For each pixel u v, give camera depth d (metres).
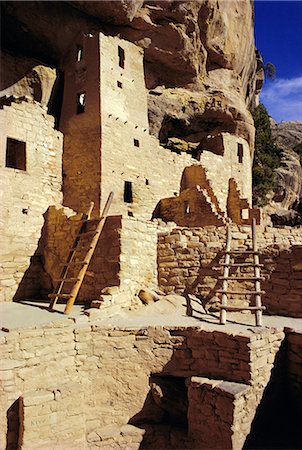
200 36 15.84
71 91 13.11
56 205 10.52
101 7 12.71
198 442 5.62
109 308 6.97
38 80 13.10
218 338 6.05
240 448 5.30
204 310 7.70
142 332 6.37
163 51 15.20
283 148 32.91
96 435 5.73
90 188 11.73
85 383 5.93
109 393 6.10
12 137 10.44
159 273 8.48
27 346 5.41
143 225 8.27
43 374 5.48
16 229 9.83
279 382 6.32
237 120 17.72
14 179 10.15
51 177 11.73
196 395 5.78
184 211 13.01
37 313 7.06
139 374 6.27
